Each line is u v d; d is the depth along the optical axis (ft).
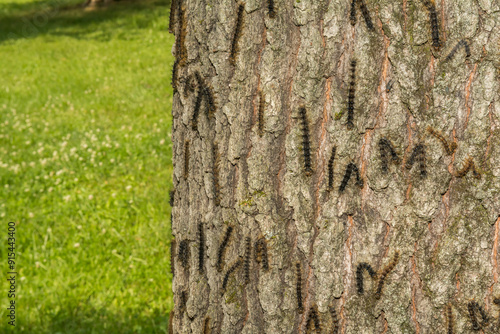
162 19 56.85
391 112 6.28
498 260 6.28
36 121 28.27
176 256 7.93
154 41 48.47
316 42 6.32
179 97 7.54
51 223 17.53
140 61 41.63
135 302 13.94
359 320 6.81
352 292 6.80
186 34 7.16
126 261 15.35
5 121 28.04
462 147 6.16
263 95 6.64
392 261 6.56
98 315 13.47
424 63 6.11
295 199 6.77
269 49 6.51
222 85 6.89
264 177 6.84
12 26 61.67
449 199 6.32
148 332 12.94
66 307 13.73
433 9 5.96
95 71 39.65
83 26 58.54
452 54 6.01
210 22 6.84
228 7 6.64
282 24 6.43
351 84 6.30
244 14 6.57
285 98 6.60
